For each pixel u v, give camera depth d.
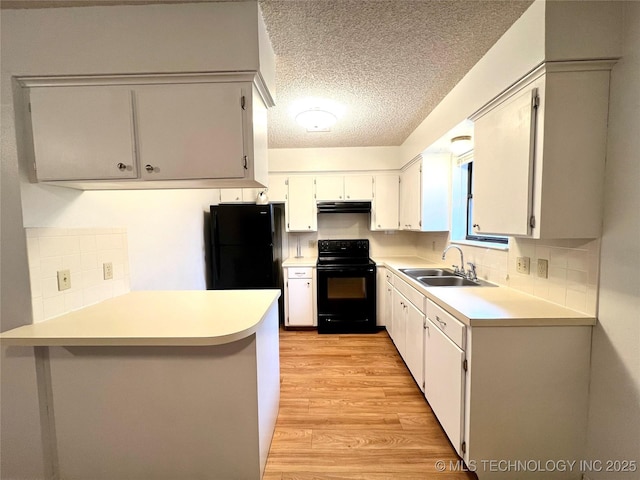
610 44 1.14
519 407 1.30
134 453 1.27
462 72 1.73
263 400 1.39
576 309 1.34
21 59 1.21
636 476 1.10
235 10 1.21
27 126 1.24
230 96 1.26
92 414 1.25
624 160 1.12
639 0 1.08
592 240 1.25
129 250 1.85
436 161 2.64
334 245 3.46
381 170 3.32
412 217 2.92
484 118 1.57
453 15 1.26
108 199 1.68
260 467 1.29
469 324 1.27
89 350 1.23
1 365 1.22
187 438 1.27
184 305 1.47
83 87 1.25
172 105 1.26
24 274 1.20
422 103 2.16
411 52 1.53
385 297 3.19
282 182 3.35
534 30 1.20
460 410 1.36
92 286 1.51
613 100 1.16
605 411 1.21
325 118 2.20
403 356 2.42
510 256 1.81
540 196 1.22
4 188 1.20
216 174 1.28
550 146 1.21
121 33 1.22
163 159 1.27
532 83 1.25
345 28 1.33
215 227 2.93
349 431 1.68
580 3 1.15
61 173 1.25
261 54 1.26
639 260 1.08
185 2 1.21
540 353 1.28
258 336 1.29
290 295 3.29
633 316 1.10
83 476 1.28
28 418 1.23
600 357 1.22
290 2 1.19
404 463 1.46
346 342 2.96
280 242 3.61
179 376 1.24
